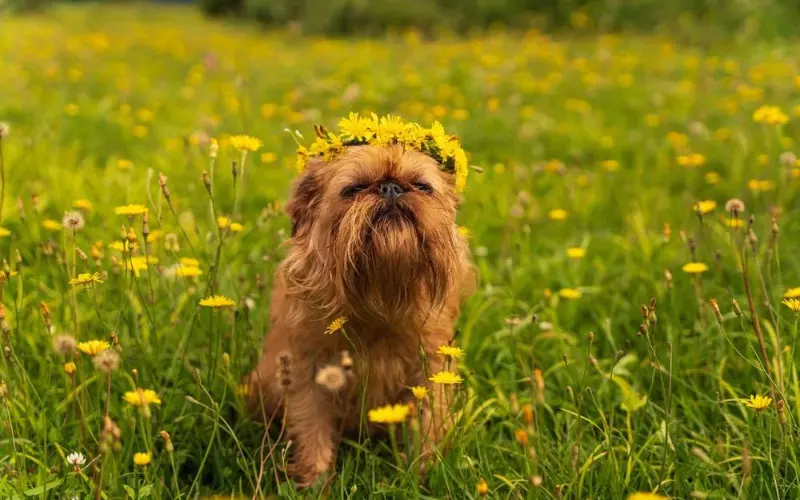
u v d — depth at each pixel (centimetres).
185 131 228
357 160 104
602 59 363
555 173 190
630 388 107
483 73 323
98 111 246
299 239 107
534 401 99
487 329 129
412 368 110
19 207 133
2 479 95
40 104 260
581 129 239
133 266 112
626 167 210
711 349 120
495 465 104
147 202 159
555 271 145
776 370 107
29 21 629
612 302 134
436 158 110
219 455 106
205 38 515
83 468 95
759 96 254
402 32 536
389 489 98
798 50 363
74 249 105
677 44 424
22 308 120
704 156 204
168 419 110
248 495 103
